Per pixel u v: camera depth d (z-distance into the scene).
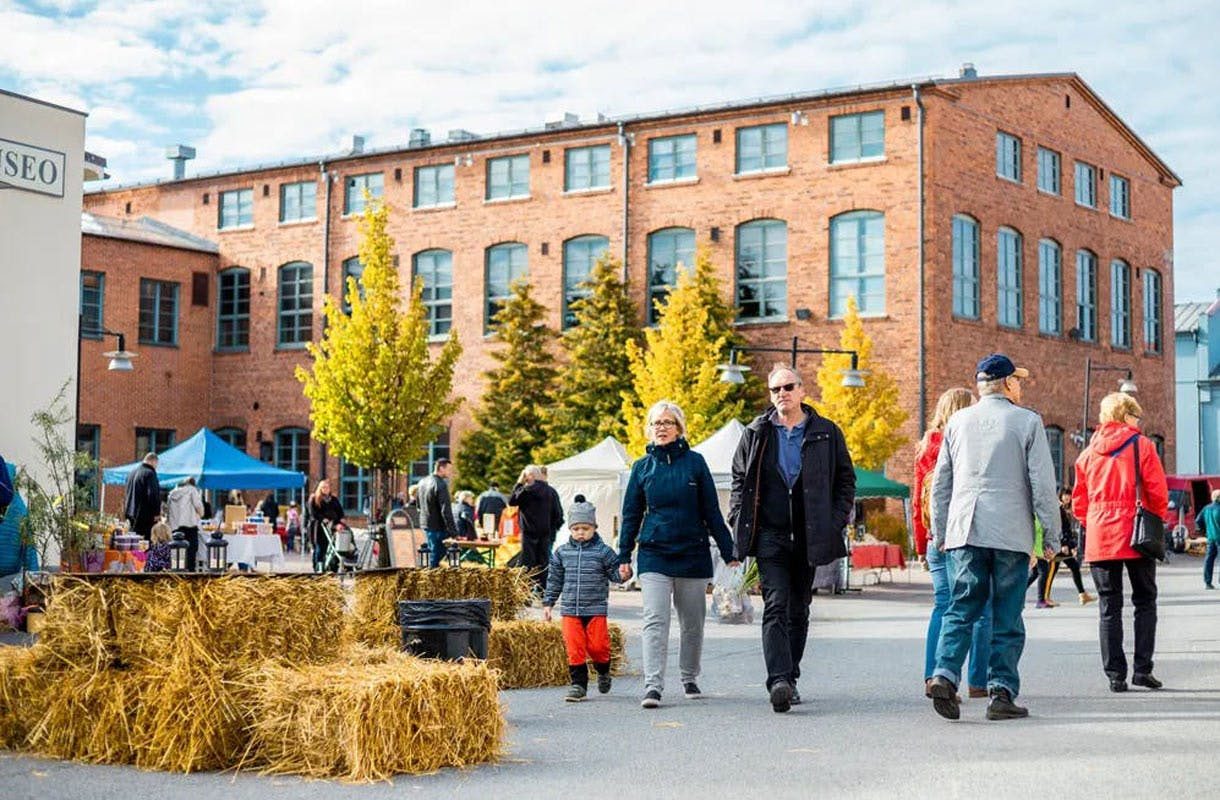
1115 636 10.38
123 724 7.67
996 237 40.38
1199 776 6.96
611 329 40.47
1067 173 43.72
